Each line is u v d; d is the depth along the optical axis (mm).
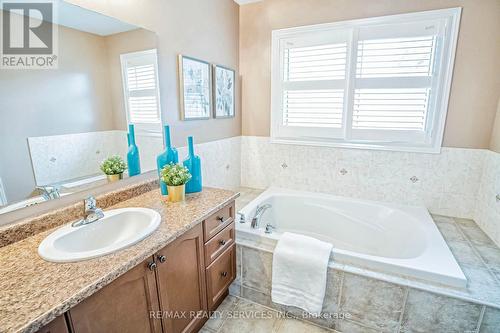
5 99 1095
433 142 2293
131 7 1624
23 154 1177
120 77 1600
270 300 1913
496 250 1797
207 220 1523
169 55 1956
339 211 2588
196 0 2184
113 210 1433
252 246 1882
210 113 2502
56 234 1158
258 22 2764
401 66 2266
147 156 1852
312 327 1756
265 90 2881
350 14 2361
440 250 1706
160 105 1918
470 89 2111
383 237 2359
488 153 2100
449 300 1390
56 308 759
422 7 2125
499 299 1345
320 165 2771
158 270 1195
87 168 1460
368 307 1591
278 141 2918
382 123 2432
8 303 771
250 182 3184
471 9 2002
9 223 1137
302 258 1670
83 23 1366
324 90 2594
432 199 2385
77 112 1383
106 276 904
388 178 2506
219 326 1757
